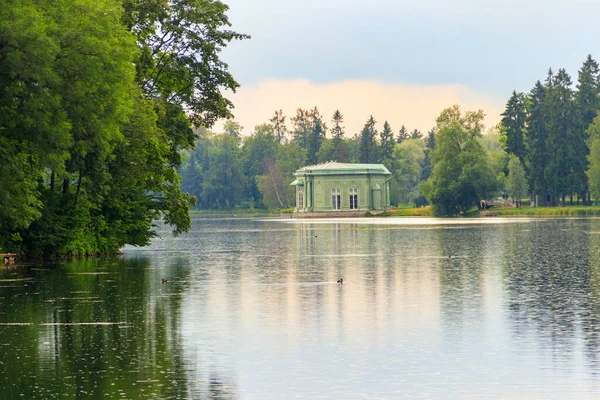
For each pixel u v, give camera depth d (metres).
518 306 49.50
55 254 88.31
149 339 39.97
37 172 68.38
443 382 31.31
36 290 59.00
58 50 54.25
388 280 64.56
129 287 60.88
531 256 87.19
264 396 29.77
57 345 38.59
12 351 37.34
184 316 46.78
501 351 36.53
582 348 36.91
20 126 56.09
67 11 58.78
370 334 40.88
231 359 35.56
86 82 58.44
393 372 33.00
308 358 35.66
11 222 67.12
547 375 32.16
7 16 53.09
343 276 68.25
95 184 87.00
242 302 52.44
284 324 43.94
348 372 33.09
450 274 68.75
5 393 30.17
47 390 30.53
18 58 52.22
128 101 67.62
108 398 29.48
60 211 87.38
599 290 56.97
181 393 30.12
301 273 71.62
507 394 29.58
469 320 44.56
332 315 46.81
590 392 29.67
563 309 48.16
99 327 43.25
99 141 61.44
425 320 44.75
